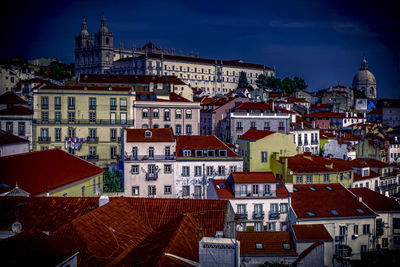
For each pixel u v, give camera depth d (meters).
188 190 72.06
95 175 63.31
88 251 28.86
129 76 144.00
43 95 89.75
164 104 96.50
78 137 91.00
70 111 90.75
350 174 75.00
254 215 58.62
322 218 56.09
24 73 169.00
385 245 60.53
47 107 89.94
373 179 84.62
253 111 105.62
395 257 55.16
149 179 70.56
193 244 31.31
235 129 102.62
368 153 111.94
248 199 58.97
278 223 59.00
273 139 78.81
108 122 92.50
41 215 36.84
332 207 58.69
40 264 23.62
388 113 166.38
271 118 104.56
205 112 122.81
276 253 47.31
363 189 67.00
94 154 91.50
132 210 38.56
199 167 72.44
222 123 110.31
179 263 26.53
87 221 32.69
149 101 95.44
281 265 45.88
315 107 176.50
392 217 60.88
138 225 36.28
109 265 27.55
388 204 62.28
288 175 70.38
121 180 72.94
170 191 71.69
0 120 90.06
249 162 78.44
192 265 27.28
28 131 91.62
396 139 122.75
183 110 97.81
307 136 110.81
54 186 52.19
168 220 37.81
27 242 25.38
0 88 154.00
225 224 37.62
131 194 70.38
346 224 56.47
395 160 119.56
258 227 58.66
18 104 105.00
